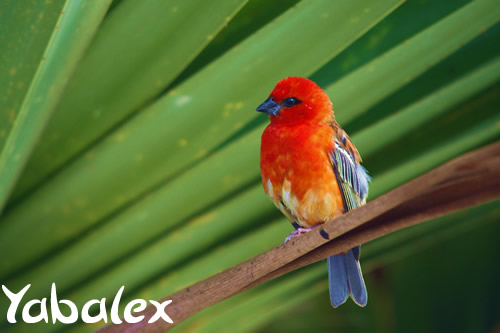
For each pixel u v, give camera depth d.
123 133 1.95
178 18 1.93
